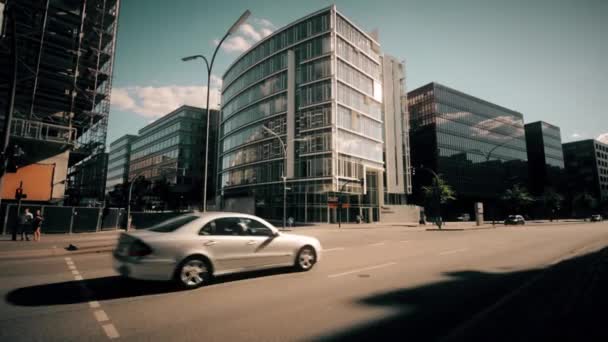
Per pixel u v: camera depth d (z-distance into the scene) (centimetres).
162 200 7081
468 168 7231
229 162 5734
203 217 645
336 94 4178
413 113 7325
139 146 10000
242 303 505
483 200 7588
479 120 7788
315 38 4425
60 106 3031
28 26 2662
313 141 4191
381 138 4984
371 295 546
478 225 3816
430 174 6738
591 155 10750
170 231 599
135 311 466
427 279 670
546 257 978
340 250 1191
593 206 8694
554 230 2552
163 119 8762
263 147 4809
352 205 4362
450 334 367
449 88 7275
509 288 585
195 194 7731
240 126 5425
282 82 4631
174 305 494
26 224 1587
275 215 4438
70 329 396
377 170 4766
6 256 988
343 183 4100
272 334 381
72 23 3058
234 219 680
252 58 5309
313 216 4072
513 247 1279
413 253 1095
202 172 7988
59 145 2634
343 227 3481
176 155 7800
